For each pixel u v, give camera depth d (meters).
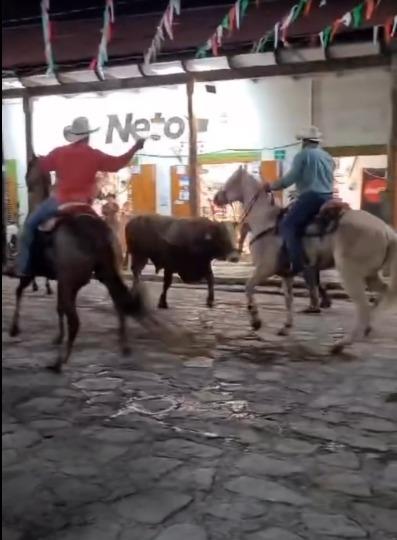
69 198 6.00
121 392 5.39
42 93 13.44
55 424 4.67
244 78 11.89
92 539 3.14
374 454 4.15
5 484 3.73
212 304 9.29
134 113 13.61
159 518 3.34
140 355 6.57
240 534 3.18
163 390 5.45
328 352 6.65
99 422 4.71
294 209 6.89
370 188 12.48
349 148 12.57
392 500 3.55
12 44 10.45
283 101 12.87
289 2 8.59
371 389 5.44
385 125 12.25
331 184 7.04
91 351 6.71
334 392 5.37
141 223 9.16
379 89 12.19
